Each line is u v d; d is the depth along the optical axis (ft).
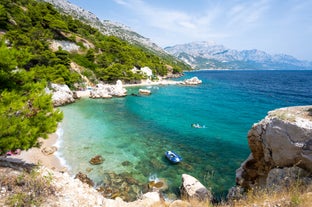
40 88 38.75
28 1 354.95
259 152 44.98
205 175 71.00
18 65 37.27
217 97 237.25
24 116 33.73
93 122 125.70
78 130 108.47
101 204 30.91
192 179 57.62
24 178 28.17
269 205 24.93
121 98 218.59
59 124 115.24
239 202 32.01
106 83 294.46
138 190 60.34
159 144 97.35
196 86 350.43
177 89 307.17
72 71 243.19
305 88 319.68
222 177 70.13
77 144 89.86
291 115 37.78
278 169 36.78
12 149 30.94
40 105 35.19
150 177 67.72
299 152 33.81
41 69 186.39
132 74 337.72
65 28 309.22
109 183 62.75
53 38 291.99
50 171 34.81
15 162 34.17
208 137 109.09
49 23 293.23
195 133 114.93
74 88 225.76
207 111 168.25
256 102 207.00
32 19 277.44
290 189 29.17
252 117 150.41
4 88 35.17
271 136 38.63
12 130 28.89
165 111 165.99
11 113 31.81
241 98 231.09
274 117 39.47
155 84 360.48
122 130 114.73
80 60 290.35
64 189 30.22
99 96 213.66
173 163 78.28
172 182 65.57
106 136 102.94
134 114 152.87
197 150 92.17
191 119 143.43
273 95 250.37
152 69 456.04
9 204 22.43
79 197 29.71
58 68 214.28
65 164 71.67
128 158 80.48
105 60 322.96
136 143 96.84
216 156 86.53
